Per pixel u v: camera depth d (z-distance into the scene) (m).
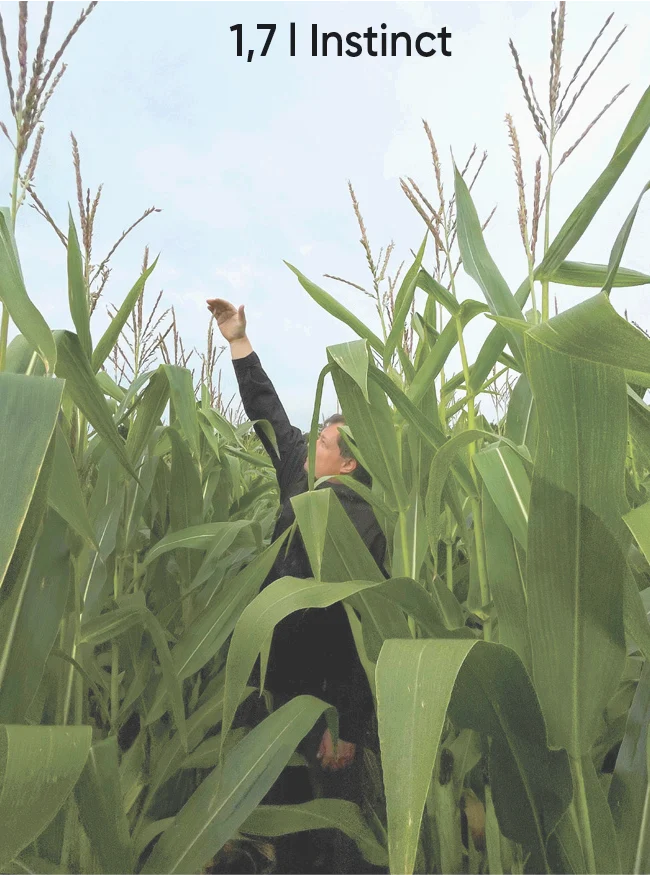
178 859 0.73
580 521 0.61
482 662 0.60
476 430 0.66
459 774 0.87
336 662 1.24
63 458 0.67
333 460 1.37
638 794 0.69
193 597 1.36
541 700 0.64
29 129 0.62
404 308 0.87
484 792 0.84
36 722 0.84
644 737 0.71
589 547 0.61
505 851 0.79
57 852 0.79
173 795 1.06
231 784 0.80
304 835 1.07
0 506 0.45
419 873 0.85
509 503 0.70
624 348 0.43
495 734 0.68
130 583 1.24
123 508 1.17
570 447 0.60
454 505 0.92
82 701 0.93
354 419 0.86
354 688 1.22
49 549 0.70
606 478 0.60
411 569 0.88
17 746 0.52
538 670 0.64
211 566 1.21
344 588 0.63
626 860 0.67
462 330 0.89
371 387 0.85
